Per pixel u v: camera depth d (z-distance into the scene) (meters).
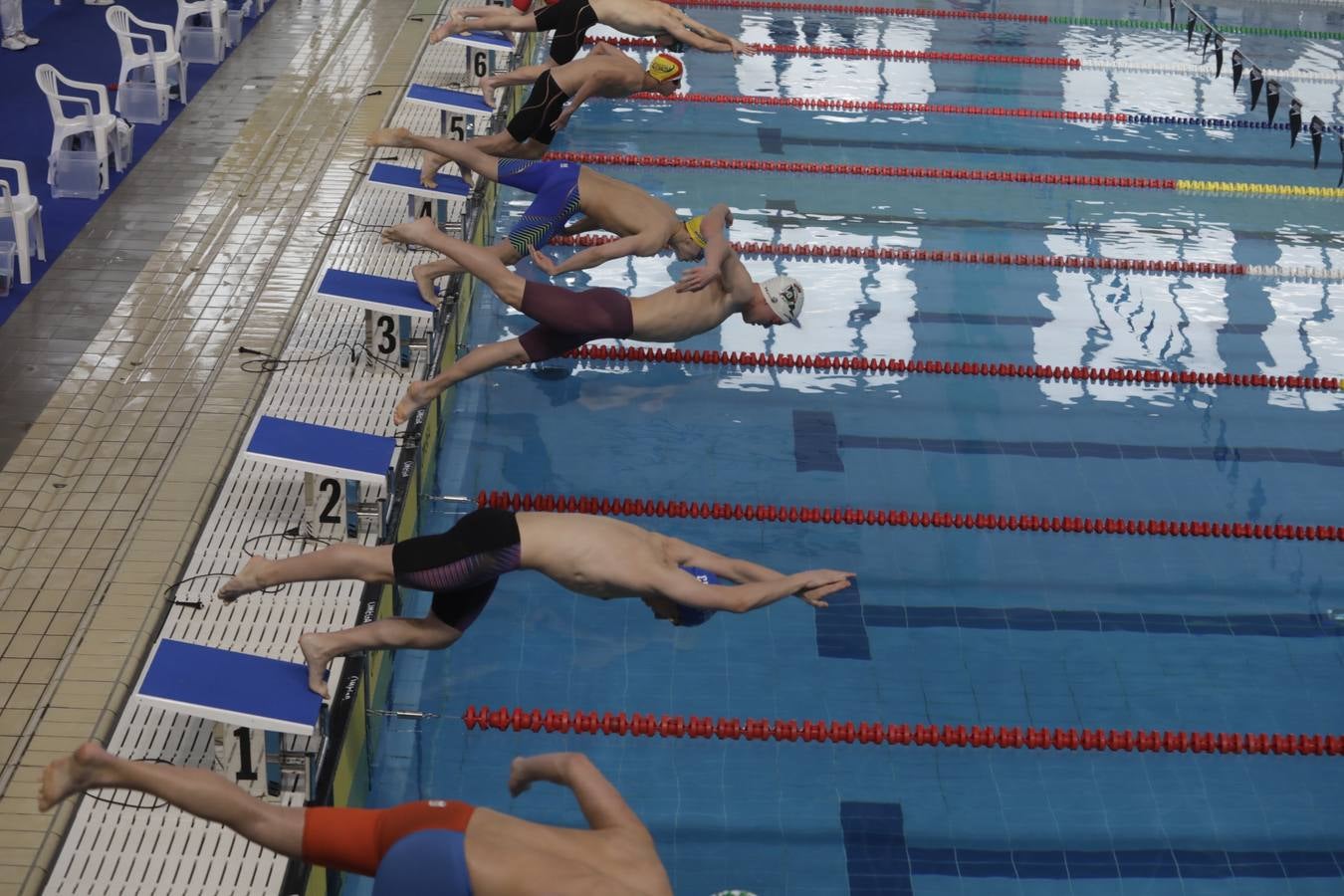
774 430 7.46
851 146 11.25
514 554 4.00
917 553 6.58
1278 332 8.79
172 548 5.53
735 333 8.41
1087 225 10.12
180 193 8.55
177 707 4.14
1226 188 10.89
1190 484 7.20
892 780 5.30
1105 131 11.92
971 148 11.38
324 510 5.55
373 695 5.32
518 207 9.78
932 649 5.97
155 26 9.62
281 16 11.95
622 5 7.27
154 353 6.85
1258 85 11.57
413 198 8.06
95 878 4.04
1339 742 5.55
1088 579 6.46
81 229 8.05
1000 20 14.86
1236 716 5.68
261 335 7.06
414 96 8.35
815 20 14.48
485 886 2.80
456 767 5.25
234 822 2.94
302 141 9.36
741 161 10.80
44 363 6.70
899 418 7.64
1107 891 4.85
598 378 7.86
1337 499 7.14
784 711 5.57
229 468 6.07
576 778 3.04
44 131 9.37
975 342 8.45
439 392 6.01
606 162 10.58
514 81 8.02
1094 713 5.66
